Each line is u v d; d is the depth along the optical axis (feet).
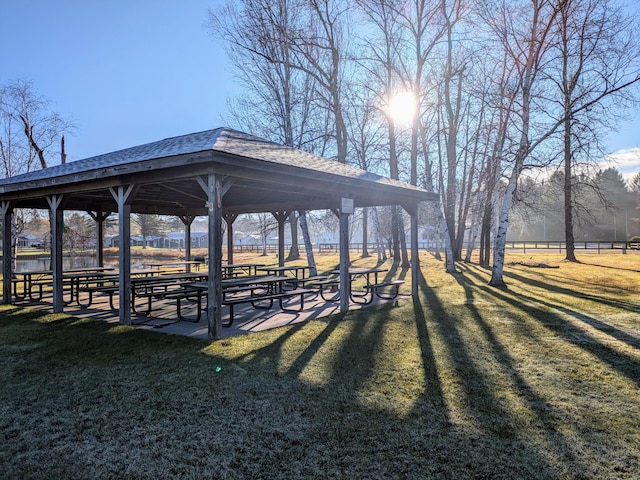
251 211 44.09
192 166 17.62
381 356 15.58
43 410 10.80
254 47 51.11
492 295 32.04
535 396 11.75
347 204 25.13
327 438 9.24
